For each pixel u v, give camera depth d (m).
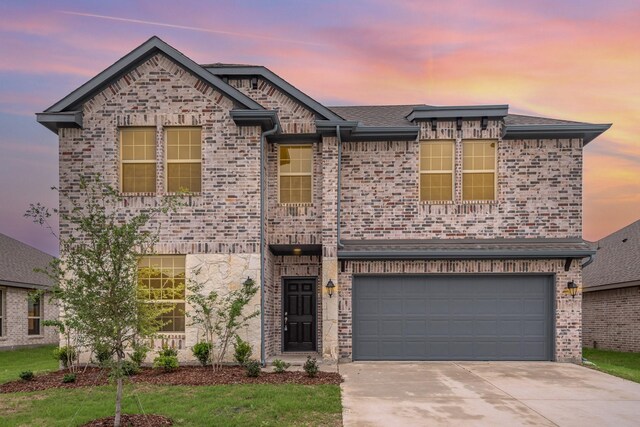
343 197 14.38
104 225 7.48
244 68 14.10
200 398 8.93
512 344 13.90
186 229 13.10
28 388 10.02
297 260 14.92
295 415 7.91
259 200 13.11
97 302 7.16
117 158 13.26
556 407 8.61
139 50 13.11
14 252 24.59
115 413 7.62
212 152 13.20
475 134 14.27
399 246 13.84
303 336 14.89
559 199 14.10
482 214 14.16
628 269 19.77
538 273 13.87
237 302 12.33
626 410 8.45
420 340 13.98
